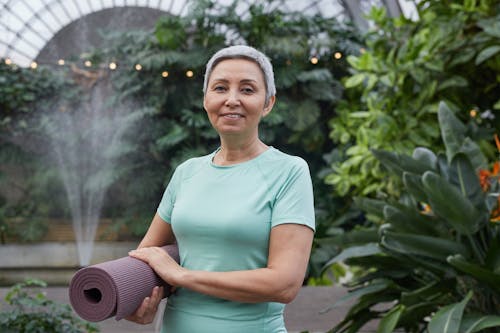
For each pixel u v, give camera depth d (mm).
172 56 7207
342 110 6227
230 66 1169
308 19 7234
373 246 2457
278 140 7562
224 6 7328
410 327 2516
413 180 2264
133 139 7645
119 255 7746
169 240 1363
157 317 3094
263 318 1166
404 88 4516
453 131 2539
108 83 7793
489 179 2420
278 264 1105
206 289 1103
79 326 2475
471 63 4164
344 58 7309
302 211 1146
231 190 1185
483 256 2248
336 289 3848
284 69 7090
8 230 7719
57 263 7566
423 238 2168
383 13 4820
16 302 2389
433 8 4328
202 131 7262
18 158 7836
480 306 2266
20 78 7742
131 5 9797
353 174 5199
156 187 7738
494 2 3936
